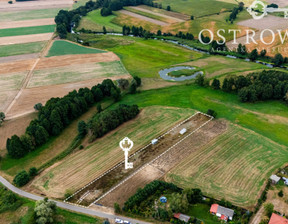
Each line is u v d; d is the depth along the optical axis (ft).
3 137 302.66
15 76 460.14
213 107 360.07
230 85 390.42
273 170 247.50
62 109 315.78
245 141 290.15
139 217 204.64
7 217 207.51
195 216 205.26
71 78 450.30
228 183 234.79
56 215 206.69
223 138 295.89
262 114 340.39
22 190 233.96
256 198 218.59
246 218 198.49
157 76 456.86
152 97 389.39
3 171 257.34
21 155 273.33
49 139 300.20
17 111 354.74
